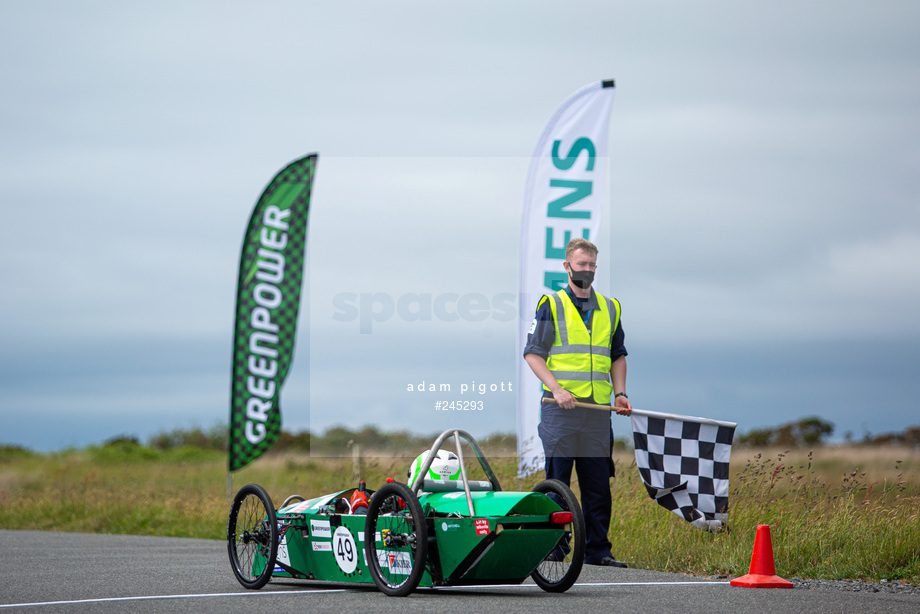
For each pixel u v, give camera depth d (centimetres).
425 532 2009
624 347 2697
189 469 9044
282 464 6744
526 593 2141
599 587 2223
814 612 1812
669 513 3072
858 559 2486
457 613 1778
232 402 4231
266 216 4231
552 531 2050
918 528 2556
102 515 4828
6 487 7006
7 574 2628
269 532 2270
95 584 2370
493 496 2080
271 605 1922
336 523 2234
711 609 1836
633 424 2902
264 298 4225
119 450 11106
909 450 4262
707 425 2900
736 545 2747
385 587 2086
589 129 3450
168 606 1927
